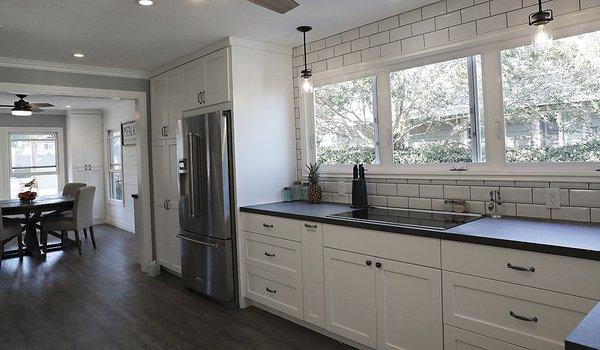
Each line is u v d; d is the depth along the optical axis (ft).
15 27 10.11
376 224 8.13
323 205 11.37
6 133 25.48
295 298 10.18
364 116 11.29
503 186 8.47
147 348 9.48
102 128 28.04
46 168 27.17
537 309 6.10
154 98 15.39
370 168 11.05
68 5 8.82
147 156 15.80
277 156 12.53
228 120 11.64
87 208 20.07
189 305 12.17
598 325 3.05
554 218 7.84
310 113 12.69
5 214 18.16
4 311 12.16
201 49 12.53
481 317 6.72
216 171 11.64
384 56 10.38
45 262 17.98
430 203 9.70
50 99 22.11
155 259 16.03
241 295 11.75
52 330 10.68
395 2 9.27
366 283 8.43
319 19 10.24
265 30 10.98
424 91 9.95
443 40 9.23
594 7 7.21
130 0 8.65
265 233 10.89
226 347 9.37
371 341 8.41
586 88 7.54
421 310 7.52
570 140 7.77
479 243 6.62
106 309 12.05
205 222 12.18
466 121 9.22
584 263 5.63
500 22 8.33
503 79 8.56
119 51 12.57
